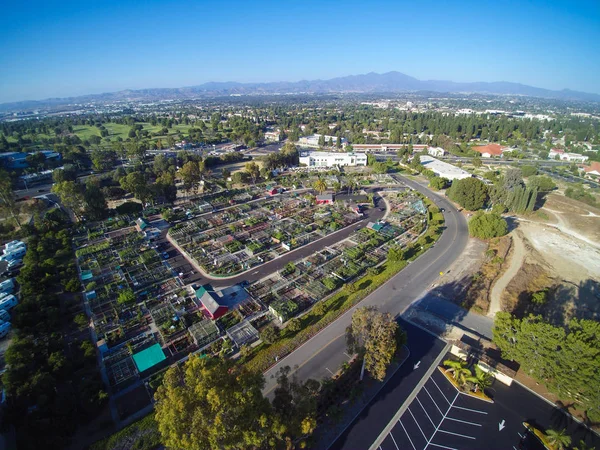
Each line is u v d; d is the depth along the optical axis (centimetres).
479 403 4806
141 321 6544
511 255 9088
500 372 5128
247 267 8456
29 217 11650
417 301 7169
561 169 18500
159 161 17062
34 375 4722
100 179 15225
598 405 4200
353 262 8612
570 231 10906
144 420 4438
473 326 6419
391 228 10750
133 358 5459
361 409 4691
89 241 9906
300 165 19438
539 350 4681
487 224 10119
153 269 8369
